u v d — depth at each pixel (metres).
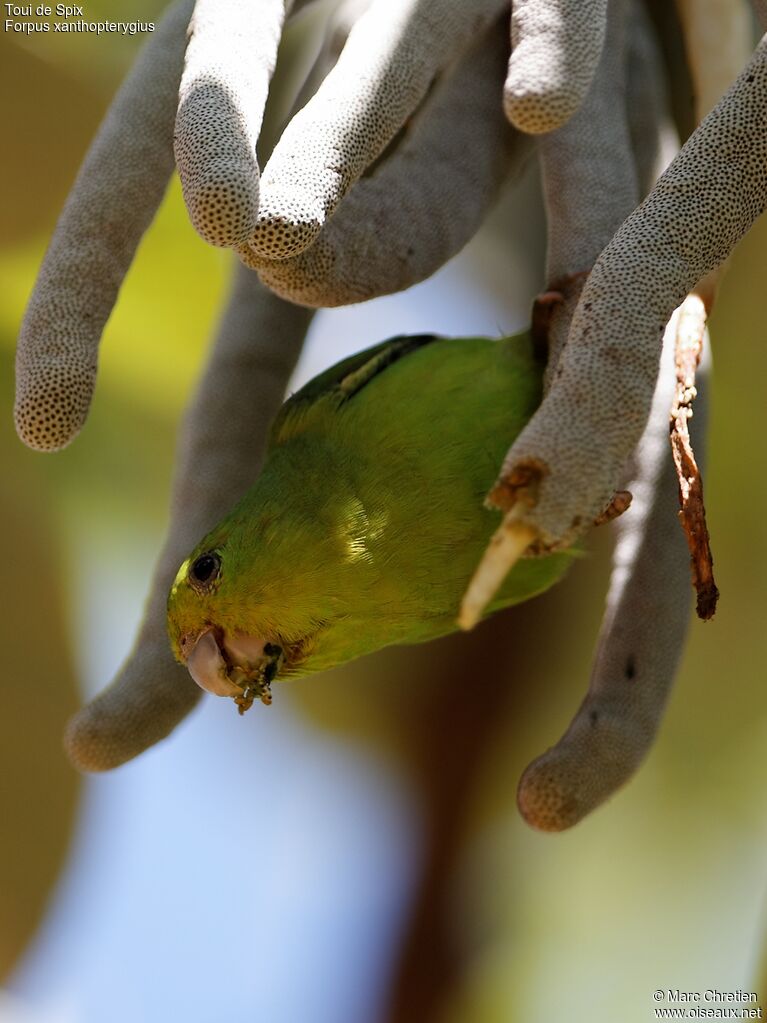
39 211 1.22
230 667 1.10
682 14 1.09
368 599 1.10
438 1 1.04
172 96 1.04
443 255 1.06
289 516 1.10
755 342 1.26
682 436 1.04
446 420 1.10
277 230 1.01
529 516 0.99
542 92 1.02
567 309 1.06
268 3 1.03
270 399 1.09
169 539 1.10
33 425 1.03
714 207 1.00
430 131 1.06
